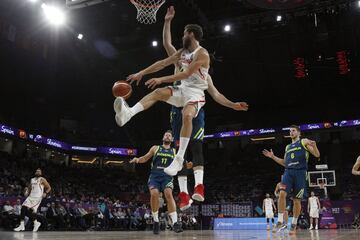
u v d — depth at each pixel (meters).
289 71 29.59
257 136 31.48
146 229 19.11
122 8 22.78
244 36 26.61
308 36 25.98
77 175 26.53
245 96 32.34
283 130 30.62
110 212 18.31
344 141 30.59
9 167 20.91
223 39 26.97
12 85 25.58
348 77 28.45
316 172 22.64
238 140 34.12
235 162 31.84
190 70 3.54
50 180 22.25
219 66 30.14
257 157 31.44
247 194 26.31
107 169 30.61
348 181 25.69
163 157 7.20
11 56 25.00
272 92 31.42
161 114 33.38
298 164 6.81
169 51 4.38
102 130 32.38
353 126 28.69
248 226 18.66
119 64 29.84
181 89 3.69
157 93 3.61
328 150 29.75
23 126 25.42
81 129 31.73
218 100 4.33
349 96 29.75
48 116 28.86
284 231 10.02
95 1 17.22
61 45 27.47
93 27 25.33
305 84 30.06
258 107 32.81
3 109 24.77
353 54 26.52
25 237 5.67
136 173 31.86
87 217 16.84
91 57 28.94
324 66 27.77
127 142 32.91
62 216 15.35
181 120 3.88
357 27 24.52
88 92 31.47
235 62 29.56
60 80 29.33
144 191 27.64
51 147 27.94
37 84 27.53
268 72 30.06
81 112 31.86
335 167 28.41
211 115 34.06
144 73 3.75
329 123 29.66
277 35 26.39
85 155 30.70
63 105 30.88
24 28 24.59
